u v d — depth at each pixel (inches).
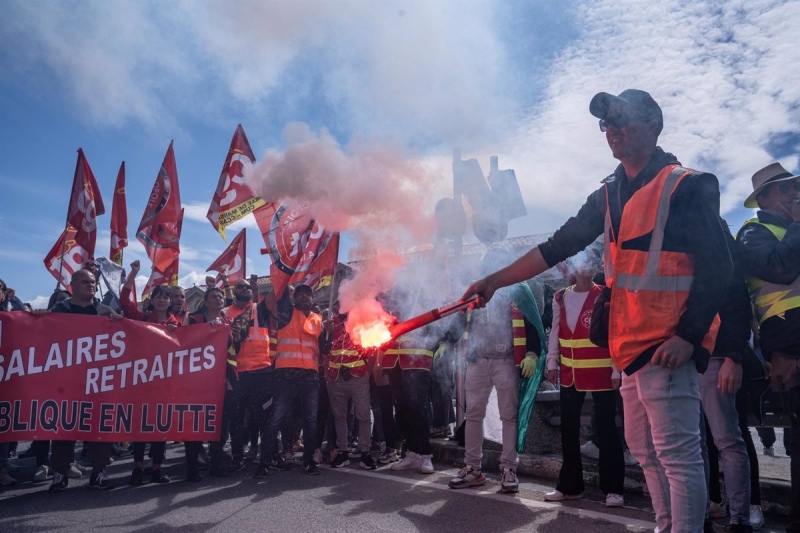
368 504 173.9
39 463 242.2
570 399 175.2
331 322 252.5
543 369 190.7
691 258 86.4
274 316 243.9
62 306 229.8
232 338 247.8
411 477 216.2
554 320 191.2
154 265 336.2
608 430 167.6
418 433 223.6
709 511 149.5
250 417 270.2
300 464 257.4
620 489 165.3
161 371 226.7
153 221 341.1
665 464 87.9
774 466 202.7
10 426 205.6
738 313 131.1
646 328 87.2
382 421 267.3
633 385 94.9
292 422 256.4
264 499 185.8
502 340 187.9
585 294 179.9
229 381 242.1
